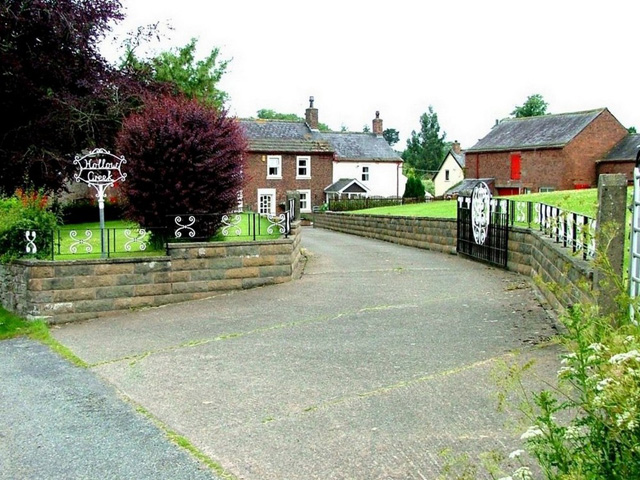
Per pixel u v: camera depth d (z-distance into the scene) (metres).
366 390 5.89
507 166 48.03
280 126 47.22
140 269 10.59
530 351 6.72
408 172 81.38
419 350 7.08
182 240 11.55
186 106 12.79
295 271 12.57
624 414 2.68
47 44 20.11
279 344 7.71
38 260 10.05
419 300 9.89
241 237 12.40
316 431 5.01
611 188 5.90
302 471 4.35
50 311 9.98
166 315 9.87
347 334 8.00
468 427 4.88
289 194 14.28
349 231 26.88
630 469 2.81
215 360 7.19
